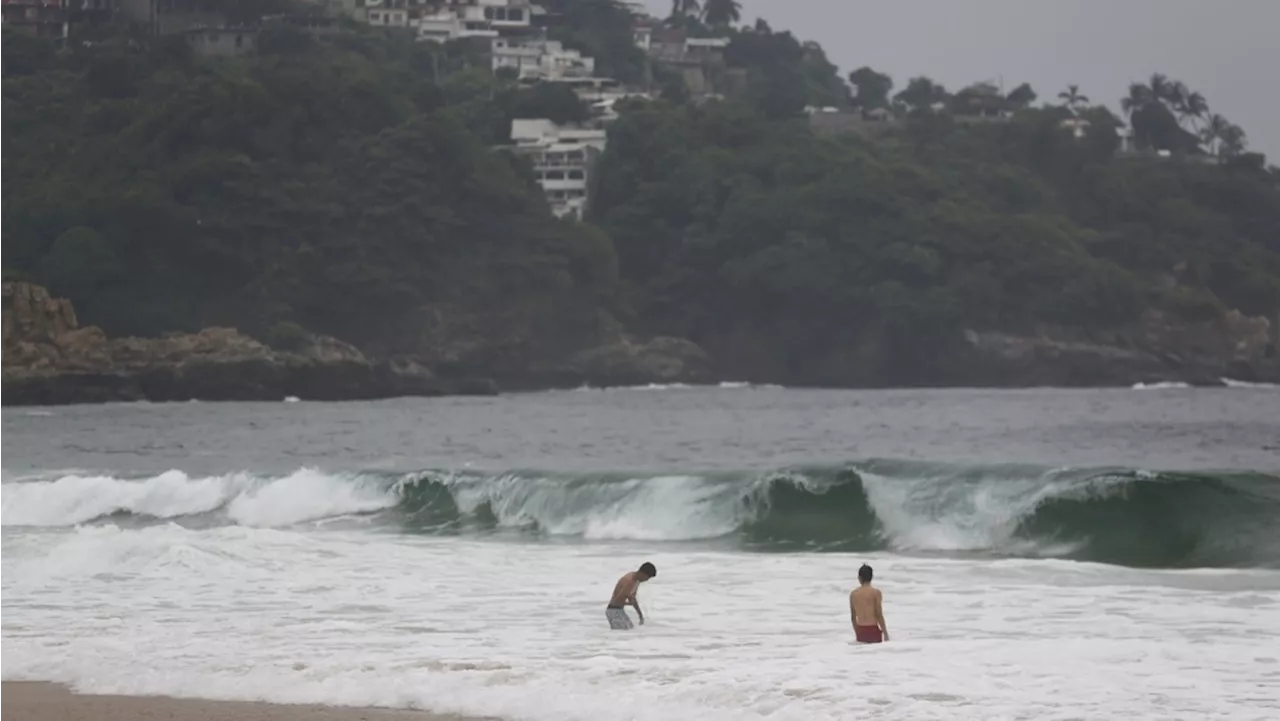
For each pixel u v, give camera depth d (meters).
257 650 42.84
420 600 51.78
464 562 60.94
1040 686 36.06
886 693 35.53
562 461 139.25
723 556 63.47
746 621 47.22
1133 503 67.38
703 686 36.66
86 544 60.69
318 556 61.12
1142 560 64.38
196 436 181.88
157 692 38.19
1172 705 34.16
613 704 35.34
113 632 45.97
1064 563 60.53
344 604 50.94
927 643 42.22
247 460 139.12
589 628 46.22
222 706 36.44
